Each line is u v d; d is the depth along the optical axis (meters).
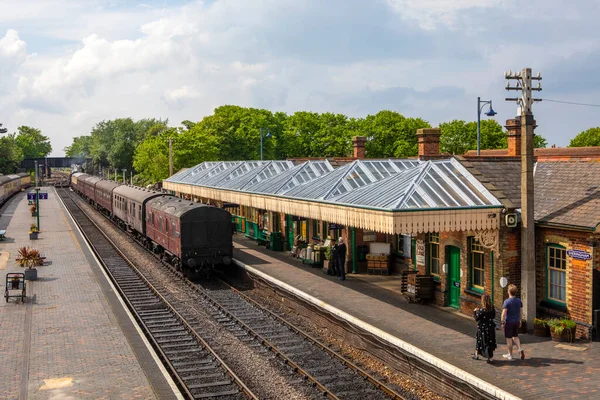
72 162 149.62
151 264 30.19
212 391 13.12
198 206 26.59
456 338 14.83
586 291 14.62
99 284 23.39
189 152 65.38
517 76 15.58
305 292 20.38
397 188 16.89
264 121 74.62
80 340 15.88
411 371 13.74
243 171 35.59
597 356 13.35
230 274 28.05
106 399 11.86
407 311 17.73
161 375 13.25
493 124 70.75
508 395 10.91
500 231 16.06
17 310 19.14
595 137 65.19
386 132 72.88
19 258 28.64
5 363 13.99
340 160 28.16
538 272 16.12
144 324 18.36
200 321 19.22
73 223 48.47
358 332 16.09
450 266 18.36
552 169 18.23
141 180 97.00
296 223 30.22
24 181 105.06
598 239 14.39
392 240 24.27
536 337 15.04
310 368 14.55
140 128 115.44
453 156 18.14
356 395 12.73
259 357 15.46
